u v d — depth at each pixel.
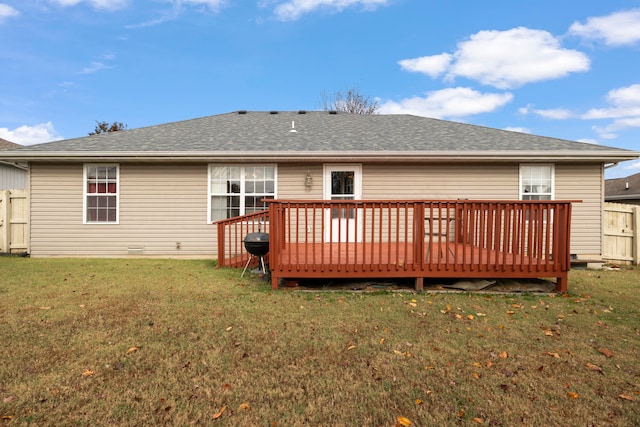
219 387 2.60
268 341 3.42
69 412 2.27
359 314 4.27
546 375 2.80
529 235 5.33
